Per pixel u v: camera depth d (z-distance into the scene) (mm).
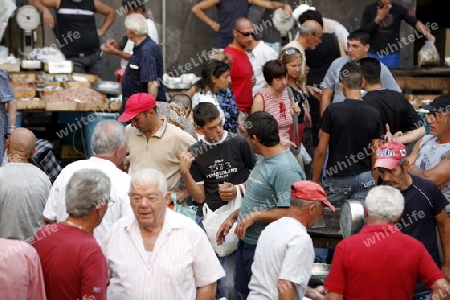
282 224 19734
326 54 36469
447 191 23438
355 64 26438
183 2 43500
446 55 52031
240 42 33281
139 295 18469
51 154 28328
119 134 21500
